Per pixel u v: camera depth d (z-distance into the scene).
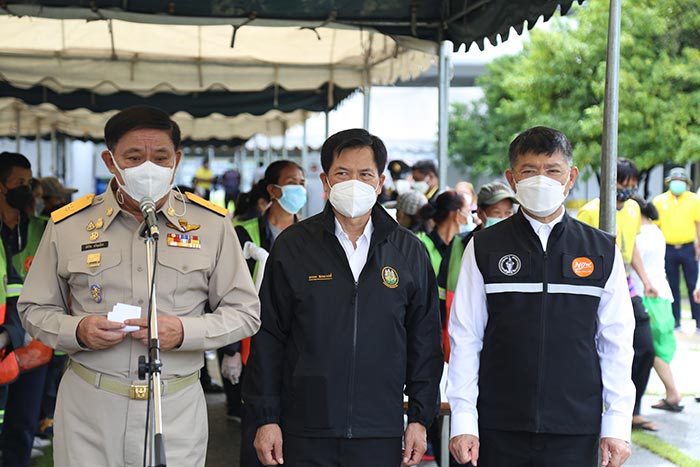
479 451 3.05
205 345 2.64
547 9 4.29
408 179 9.36
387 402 2.97
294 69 8.57
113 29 7.64
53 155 14.14
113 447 2.60
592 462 2.94
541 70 15.75
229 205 14.84
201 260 2.74
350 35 7.63
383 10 5.64
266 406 3.02
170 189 2.68
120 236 2.69
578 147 15.10
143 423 2.61
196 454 2.73
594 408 2.93
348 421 2.93
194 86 8.58
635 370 6.29
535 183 2.89
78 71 8.36
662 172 18.33
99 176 21.22
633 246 6.27
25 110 12.53
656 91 14.16
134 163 2.58
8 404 4.75
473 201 7.36
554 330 2.92
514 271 2.96
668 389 6.97
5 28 7.51
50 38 7.82
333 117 16.00
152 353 2.26
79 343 2.55
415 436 3.02
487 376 3.01
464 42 5.55
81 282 2.66
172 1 5.28
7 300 4.15
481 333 3.06
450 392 3.02
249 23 5.59
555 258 2.95
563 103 15.56
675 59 14.07
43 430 5.88
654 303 6.78
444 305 4.53
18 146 12.67
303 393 2.95
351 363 2.94
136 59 8.45
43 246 2.75
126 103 10.00
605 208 3.62
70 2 5.12
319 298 2.97
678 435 6.25
